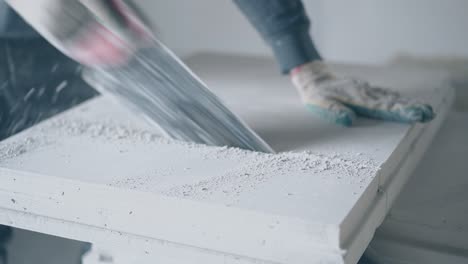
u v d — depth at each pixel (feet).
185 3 10.30
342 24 9.61
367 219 4.58
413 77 7.66
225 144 5.58
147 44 5.19
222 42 10.38
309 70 6.52
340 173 4.94
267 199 4.45
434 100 6.82
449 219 5.28
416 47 9.32
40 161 5.19
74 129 5.96
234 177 4.87
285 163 5.16
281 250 4.23
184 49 10.47
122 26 5.12
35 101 7.04
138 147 5.53
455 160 6.48
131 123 6.15
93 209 4.76
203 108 5.45
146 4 10.12
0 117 6.79
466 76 8.95
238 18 10.13
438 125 7.11
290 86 7.35
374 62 9.62
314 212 4.24
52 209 4.91
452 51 9.14
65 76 7.23
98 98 6.90
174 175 4.91
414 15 9.18
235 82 7.54
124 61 5.32
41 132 5.88
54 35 5.21
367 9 9.39
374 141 5.64
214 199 4.44
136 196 4.59
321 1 9.57
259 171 4.99
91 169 5.02
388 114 6.09
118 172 4.96
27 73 6.92
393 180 5.30
